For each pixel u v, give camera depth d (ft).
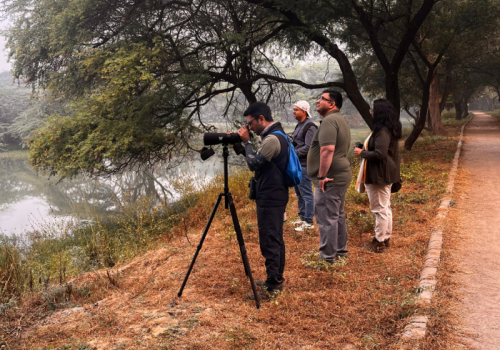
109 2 41.32
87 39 42.27
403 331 9.60
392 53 63.10
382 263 14.30
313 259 14.37
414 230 18.08
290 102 61.36
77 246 22.45
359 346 9.29
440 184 27.86
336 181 13.78
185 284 12.87
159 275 14.11
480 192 25.63
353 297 11.70
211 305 11.46
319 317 10.70
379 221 15.66
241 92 60.29
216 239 18.45
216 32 46.93
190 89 44.78
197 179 36.11
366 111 47.75
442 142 61.31
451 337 9.34
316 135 14.30
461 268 13.51
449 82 88.74
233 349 9.18
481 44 72.13
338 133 13.65
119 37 44.86
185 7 45.88
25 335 10.03
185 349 9.13
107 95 39.58
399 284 12.45
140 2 41.52
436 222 18.86
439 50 51.19
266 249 12.04
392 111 15.10
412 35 43.34
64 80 46.16
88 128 41.24
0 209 52.26
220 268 14.56
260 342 9.47
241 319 10.66
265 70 57.57
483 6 46.19
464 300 11.25
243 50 46.26
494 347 8.94
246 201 27.81
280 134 11.82
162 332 9.83
